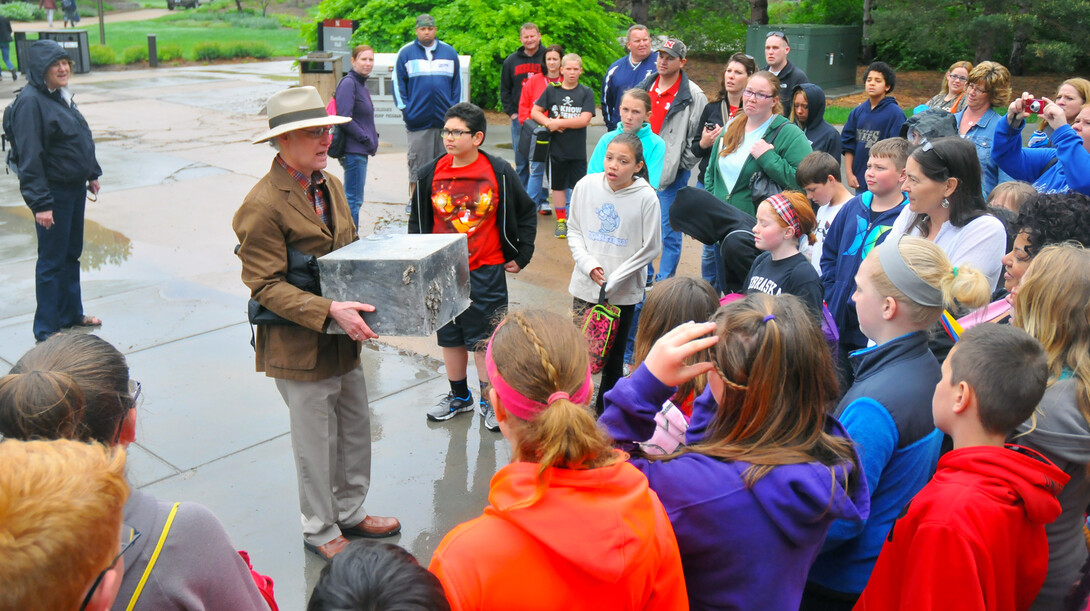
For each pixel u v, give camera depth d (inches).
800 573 72.6
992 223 135.3
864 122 291.9
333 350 128.3
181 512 63.7
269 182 121.3
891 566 78.5
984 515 72.8
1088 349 85.7
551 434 60.3
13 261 279.6
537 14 578.9
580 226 186.1
